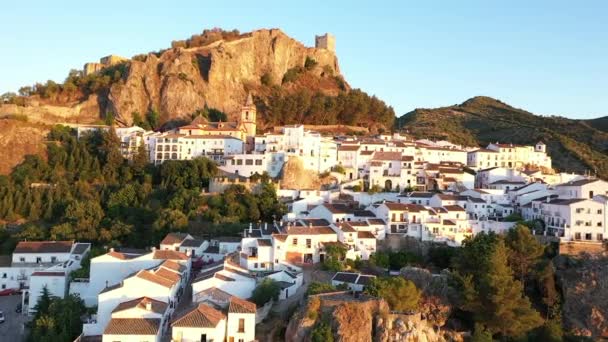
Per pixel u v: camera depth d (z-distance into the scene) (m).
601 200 134.25
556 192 159.00
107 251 129.75
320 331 87.25
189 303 103.81
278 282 105.06
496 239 116.00
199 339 83.50
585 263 121.69
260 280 106.44
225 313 92.50
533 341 103.12
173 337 83.12
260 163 184.62
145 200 163.75
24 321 106.19
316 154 191.38
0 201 164.50
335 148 195.88
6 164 191.25
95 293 109.81
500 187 182.38
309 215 149.25
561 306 114.56
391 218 139.12
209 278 102.50
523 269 117.44
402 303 98.94
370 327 91.69
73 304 100.19
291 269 119.94
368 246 128.88
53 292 110.75
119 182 183.88
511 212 159.00
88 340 91.31
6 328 102.75
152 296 95.19
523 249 116.94
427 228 137.88
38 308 105.12
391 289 99.38
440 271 123.69
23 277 125.69
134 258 113.25
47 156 196.50
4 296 122.50
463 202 157.25
